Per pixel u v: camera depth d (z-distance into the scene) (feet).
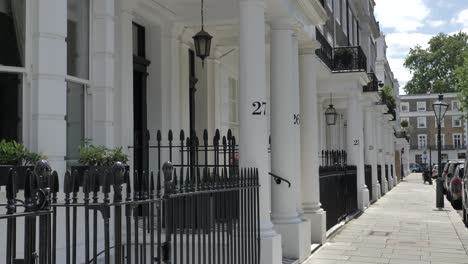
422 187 138.92
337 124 100.12
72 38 22.90
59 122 20.06
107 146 23.48
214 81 43.06
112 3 24.31
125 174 13.84
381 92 100.42
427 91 312.71
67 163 22.50
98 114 23.47
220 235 21.21
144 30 34.24
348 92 69.77
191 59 41.24
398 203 84.58
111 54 24.08
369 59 111.96
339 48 69.41
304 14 35.50
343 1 86.28
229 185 20.51
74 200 12.27
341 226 51.65
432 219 60.29
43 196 10.77
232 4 32.99
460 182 73.05
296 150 35.01
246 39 26.99
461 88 123.13
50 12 19.92
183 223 17.12
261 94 27.07
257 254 24.41
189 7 33.94
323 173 46.34
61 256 19.79
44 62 19.66
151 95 34.12
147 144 27.50
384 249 39.32
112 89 24.13
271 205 32.81
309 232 35.55
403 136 189.67
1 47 19.56
